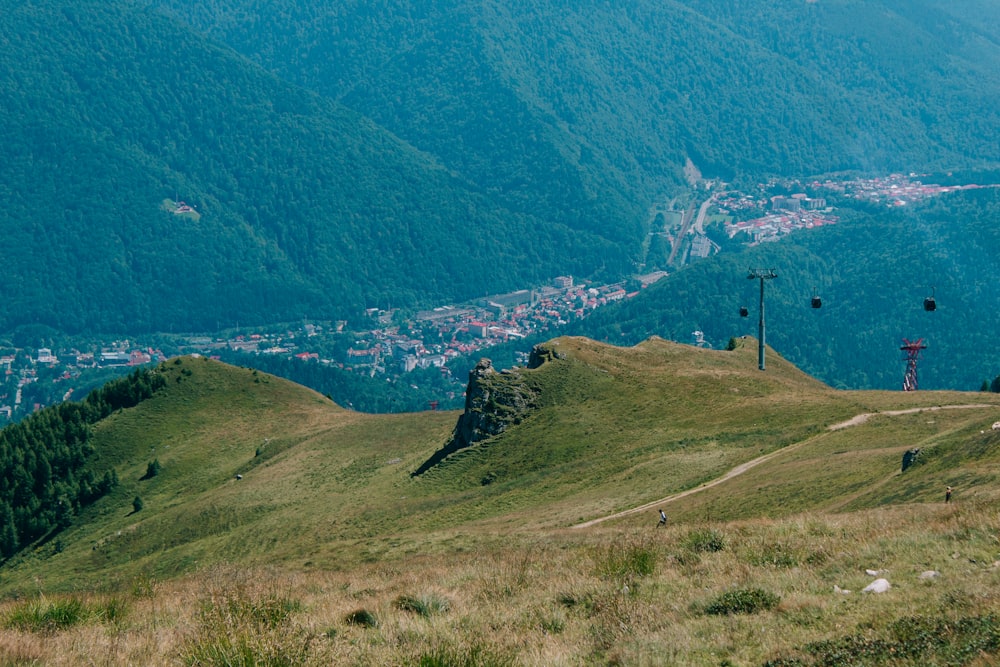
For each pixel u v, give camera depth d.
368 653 21.20
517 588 27.38
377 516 102.50
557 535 51.34
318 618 24.64
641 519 66.69
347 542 71.81
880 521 31.59
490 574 29.80
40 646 22.23
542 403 123.56
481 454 116.44
